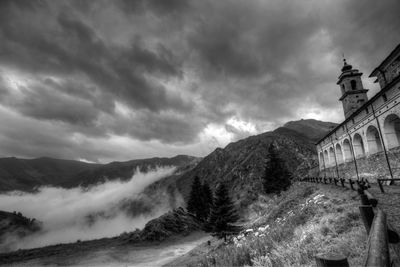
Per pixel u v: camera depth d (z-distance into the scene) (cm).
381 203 1263
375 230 356
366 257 262
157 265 4672
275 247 948
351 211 1022
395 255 453
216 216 4219
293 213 1902
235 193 12219
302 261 696
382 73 3591
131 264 5166
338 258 224
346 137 3956
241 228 4134
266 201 6066
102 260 5894
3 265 7012
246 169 14262
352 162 3753
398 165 2523
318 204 1627
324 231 922
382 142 2800
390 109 2595
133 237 7769
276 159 6488
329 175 5047
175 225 7950
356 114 3469
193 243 6525
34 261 6931
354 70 4875
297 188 4103
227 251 1206
